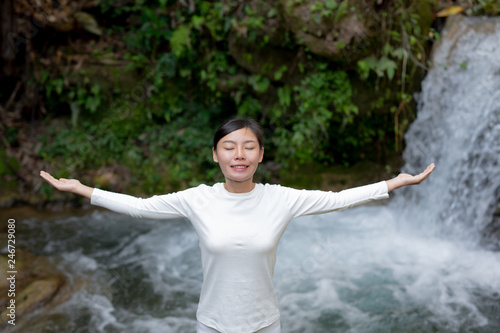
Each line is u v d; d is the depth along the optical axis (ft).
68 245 15.24
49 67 20.22
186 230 17.10
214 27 17.89
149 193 19.35
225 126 5.75
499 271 13.33
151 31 19.79
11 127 20.10
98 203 5.98
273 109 19.06
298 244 15.44
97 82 20.17
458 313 11.11
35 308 10.95
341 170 19.67
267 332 6.07
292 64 17.52
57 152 19.66
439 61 17.34
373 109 18.28
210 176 19.60
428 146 17.90
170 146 20.08
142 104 20.47
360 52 16.26
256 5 16.70
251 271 5.72
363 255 14.57
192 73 19.98
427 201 17.29
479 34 16.70
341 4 15.46
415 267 13.67
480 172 15.39
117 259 14.39
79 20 20.56
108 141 20.03
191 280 13.19
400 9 16.37
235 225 5.69
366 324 10.73
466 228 15.56
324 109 17.67
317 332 10.45
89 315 10.98
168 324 10.78
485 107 15.61
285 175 19.62
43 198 18.75
